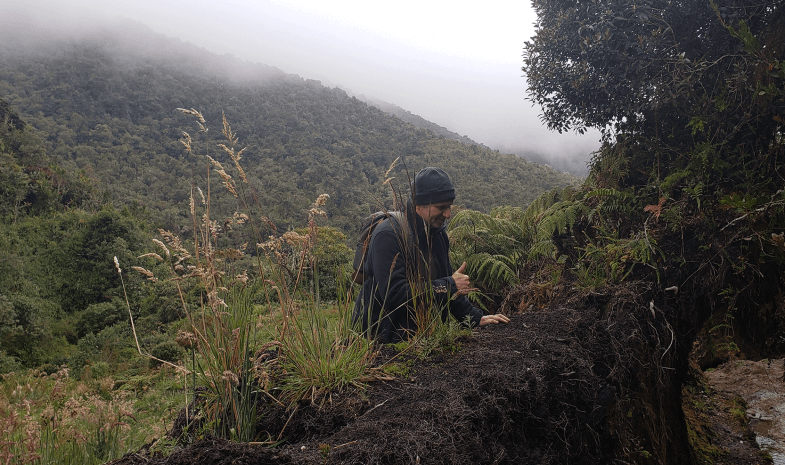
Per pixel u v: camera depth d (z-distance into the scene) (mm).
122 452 1557
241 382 1257
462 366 1501
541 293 2660
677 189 2521
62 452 1447
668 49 2527
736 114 2385
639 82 2561
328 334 1521
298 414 1311
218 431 1212
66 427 1567
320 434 1223
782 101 2221
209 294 1237
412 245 1873
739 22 2314
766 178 2264
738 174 2354
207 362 1266
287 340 1463
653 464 1827
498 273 3387
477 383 1351
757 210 2066
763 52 2262
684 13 2436
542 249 3096
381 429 1102
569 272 2660
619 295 2156
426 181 1906
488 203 105125
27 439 1438
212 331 1287
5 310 28406
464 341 1758
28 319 29938
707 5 2416
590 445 1514
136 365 16219
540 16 3074
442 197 1892
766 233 2145
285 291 1440
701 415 2891
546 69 2959
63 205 64812
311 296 1482
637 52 2514
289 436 1265
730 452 2549
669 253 2307
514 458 1228
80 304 41688
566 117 3055
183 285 1235
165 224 65812
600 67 2699
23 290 38781
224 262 1323
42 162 74000
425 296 1846
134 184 124750
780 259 2121
